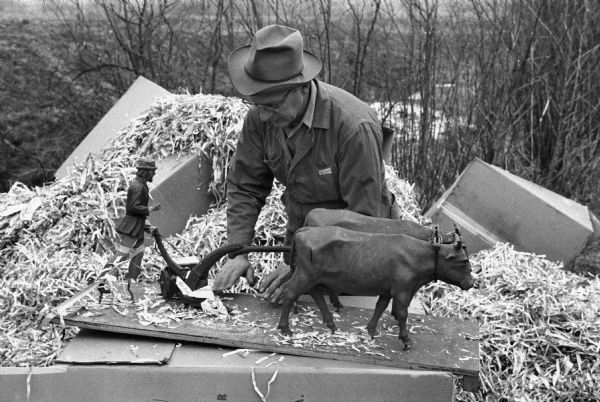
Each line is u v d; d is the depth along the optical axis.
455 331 3.42
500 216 5.40
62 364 3.14
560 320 4.35
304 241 3.12
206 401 3.12
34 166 7.49
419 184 6.77
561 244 5.25
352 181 3.39
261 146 3.61
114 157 5.13
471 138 6.86
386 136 4.02
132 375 3.11
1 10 9.15
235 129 5.02
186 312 3.43
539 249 5.31
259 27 6.91
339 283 3.15
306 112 3.33
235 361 3.15
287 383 3.10
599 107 7.28
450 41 7.07
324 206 3.59
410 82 6.70
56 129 7.67
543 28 7.20
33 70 8.06
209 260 3.43
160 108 5.37
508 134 7.18
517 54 7.06
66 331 4.09
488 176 5.45
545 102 7.27
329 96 3.38
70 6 8.95
